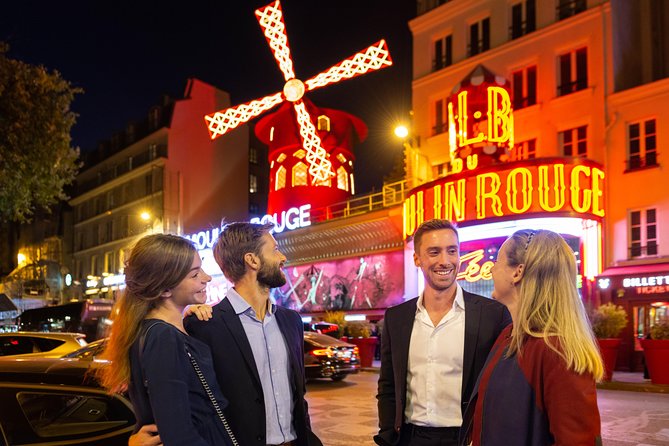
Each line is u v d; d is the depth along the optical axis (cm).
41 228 4897
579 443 200
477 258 1783
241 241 283
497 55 1917
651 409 938
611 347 1265
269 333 284
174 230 3581
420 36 2169
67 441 310
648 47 1770
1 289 3644
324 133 2762
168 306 238
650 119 1567
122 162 4091
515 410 218
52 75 1659
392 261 2131
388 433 329
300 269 2484
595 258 1562
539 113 1792
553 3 1814
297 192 2720
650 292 1492
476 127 1587
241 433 260
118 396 321
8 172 1596
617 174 1600
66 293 4291
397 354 331
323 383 1352
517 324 227
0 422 310
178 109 3731
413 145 2091
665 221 1505
